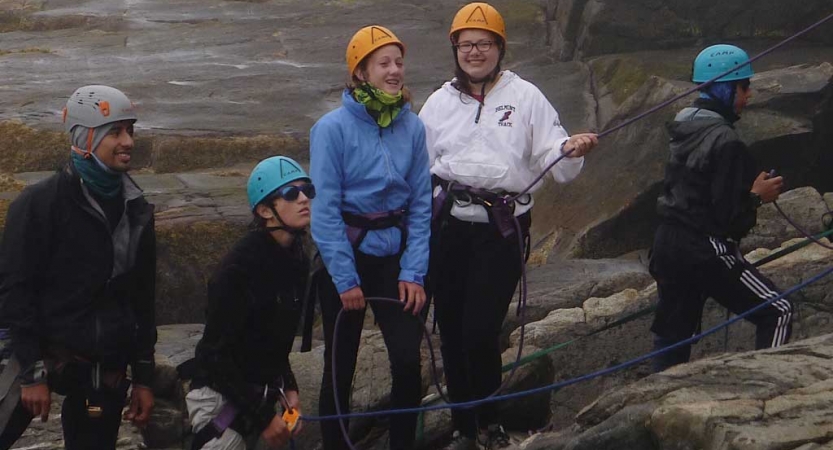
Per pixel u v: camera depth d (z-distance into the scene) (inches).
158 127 450.6
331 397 195.9
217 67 565.6
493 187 200.2
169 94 511.2
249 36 635.5
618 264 321.7
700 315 218.8
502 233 198.5
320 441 232.2
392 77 189.3
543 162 202.2
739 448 148.2
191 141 436.1
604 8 482.3
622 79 451.5
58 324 172.6
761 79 355.3
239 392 163.6
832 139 352.8
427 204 194.9
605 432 169.8
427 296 199.6
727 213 203.0
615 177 358.6
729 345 264.2
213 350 162.2
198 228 326.3
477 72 200.4
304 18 673.0
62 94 506.9
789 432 149.3
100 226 173.9
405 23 644.1
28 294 169.8
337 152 189.0
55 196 171.5
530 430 243.6
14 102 489.4
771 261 254.8
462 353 215.9
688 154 206.8
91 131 170.4
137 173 430.9
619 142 368.5
